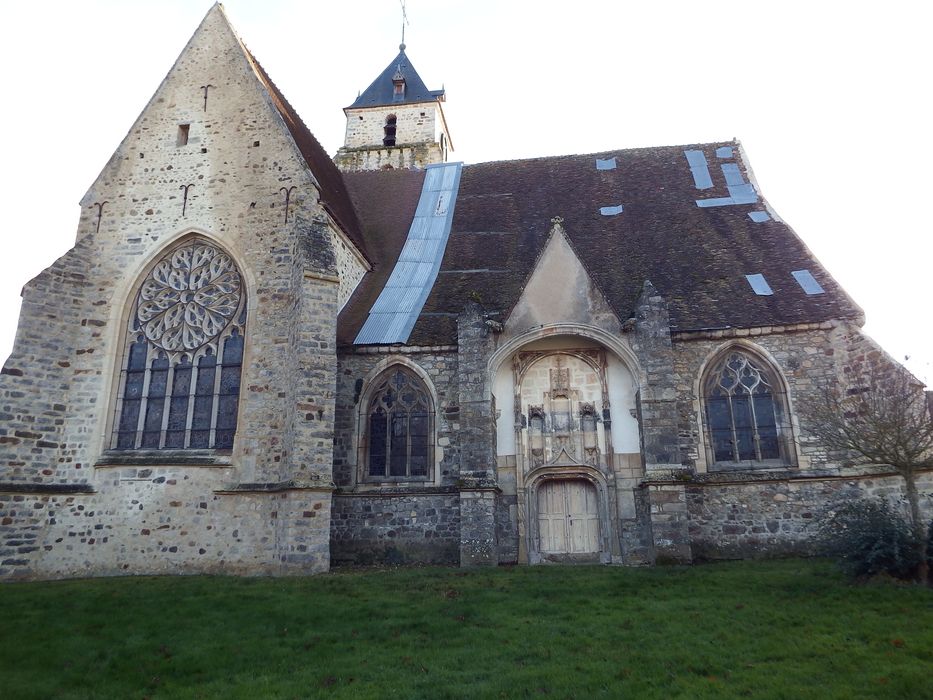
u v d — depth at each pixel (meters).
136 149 22.73
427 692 8.82
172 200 22.00
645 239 23.94
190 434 19.83
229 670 10.11
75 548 18.70
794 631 10.82
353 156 37.62
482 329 19.83
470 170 29.78
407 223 26.94
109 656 10.72
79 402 20.03
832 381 19.08
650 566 17.30
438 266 24.19
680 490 17.64
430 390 20.47
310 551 17.22
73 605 13.74
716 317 20.16
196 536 18.52
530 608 12.75
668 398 18.41
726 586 13.98
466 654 10.27
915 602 11.91
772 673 9.14
